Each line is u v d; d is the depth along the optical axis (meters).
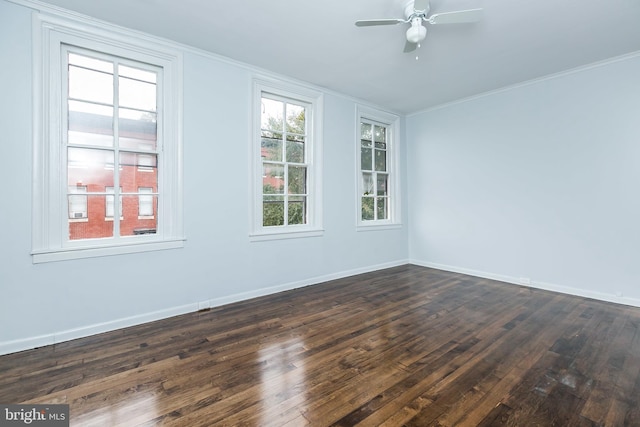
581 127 3.52
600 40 2.92
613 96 3.30
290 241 3.86
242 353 2.22
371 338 2.46
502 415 1.57
